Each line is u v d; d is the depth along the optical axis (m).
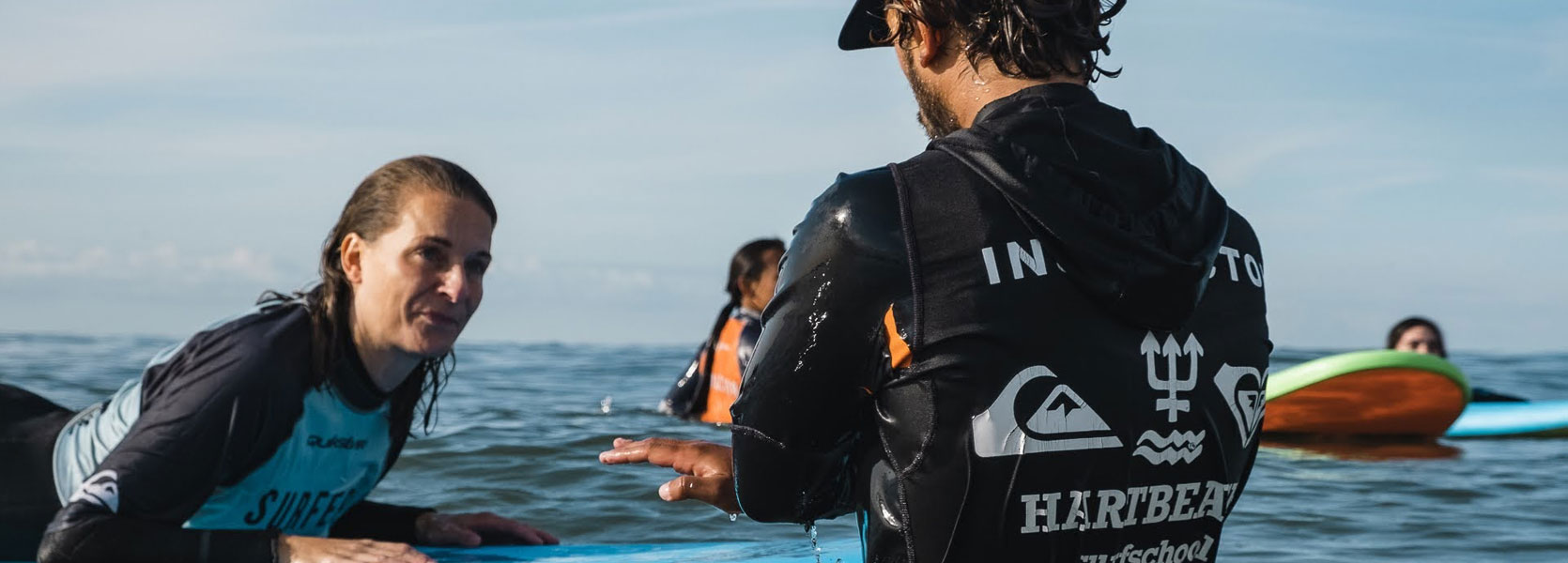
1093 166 1.41
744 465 1.53
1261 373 1.53
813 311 1.43
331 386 2.43
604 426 5.78
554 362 13.33
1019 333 1.38
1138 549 1.46
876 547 1.49
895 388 1.43
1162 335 1.43
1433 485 4.47
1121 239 1.37
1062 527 1.41
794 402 1.46
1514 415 6.40
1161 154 1.46
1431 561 3.20
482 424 5.71
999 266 1.38
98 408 2.49
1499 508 4.01
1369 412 5.89
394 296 2.37
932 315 1.38
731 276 6.21
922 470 1.42
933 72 1.56
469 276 2.41
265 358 2.29
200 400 2.23
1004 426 1.38
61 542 2.15
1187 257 1.42
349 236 2.40
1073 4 1.49
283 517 2.56
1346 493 4.30
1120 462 1.42
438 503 3.91
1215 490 1.51
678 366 12.41
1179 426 1.44
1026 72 1.48
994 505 1.39
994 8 1.48
